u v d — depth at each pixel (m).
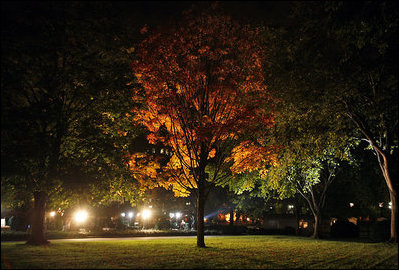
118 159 25.02
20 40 18.78
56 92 21.38
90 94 21.73
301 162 30.39
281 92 23.62
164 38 23.97
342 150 32.19
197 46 24.52
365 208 52.34
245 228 51.81
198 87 25.11
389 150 25.38
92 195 24.53
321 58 20.38
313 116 24.95
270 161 27.89
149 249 21.41
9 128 17.47
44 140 19.00
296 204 51.00
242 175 38.38
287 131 26.20
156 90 24.69
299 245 26.11
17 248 20.11
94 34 20.97
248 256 18.95
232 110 25.12
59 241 26.36
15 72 18.34
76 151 24.25
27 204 24.70
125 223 57.44
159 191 53.78
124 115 24.91
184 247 23.16
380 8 18.31
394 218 25.55
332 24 19.00
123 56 23.38
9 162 18.25
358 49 20.75
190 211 59.09
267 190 40.06
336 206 51.78
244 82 24.92
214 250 21.78
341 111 24.83
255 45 24.59
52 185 21.03
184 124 25.33
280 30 23.62
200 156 25.44
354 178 43.84
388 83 20.48
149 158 27.44
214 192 55.06
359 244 27.45
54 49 19.58
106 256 17.80
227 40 24.30
